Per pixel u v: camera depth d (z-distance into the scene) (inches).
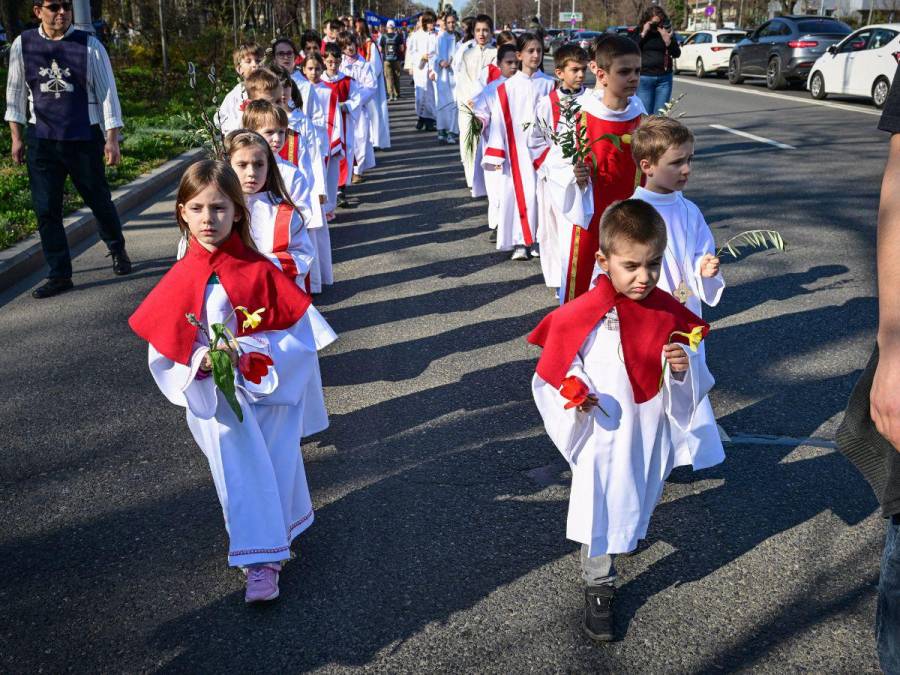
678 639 111.2
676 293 136.7
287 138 240.1
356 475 154.4
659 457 117.5
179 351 117.6
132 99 709.3
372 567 127.7
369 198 404.8
